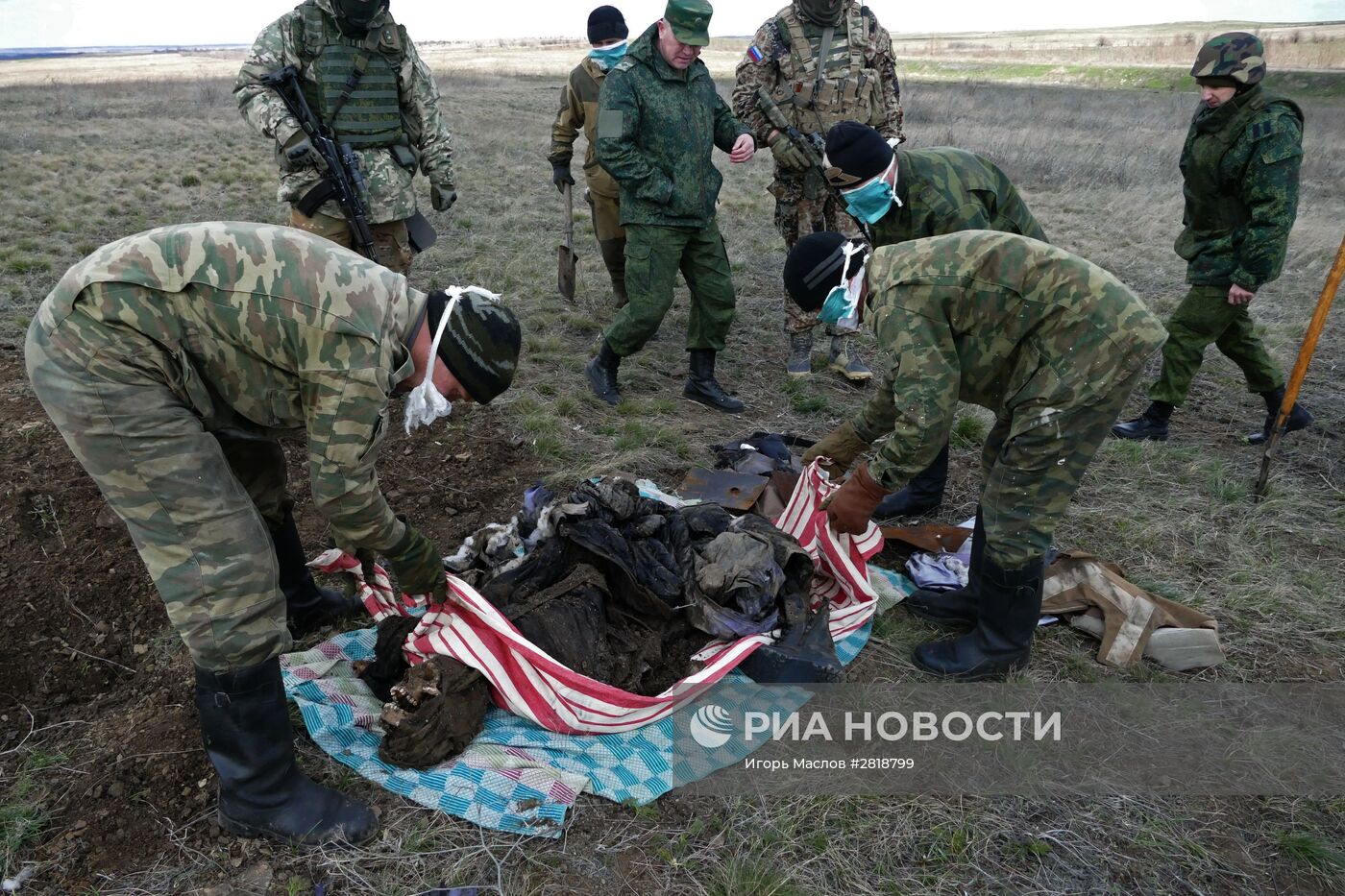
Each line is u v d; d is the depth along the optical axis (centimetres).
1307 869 239
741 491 382
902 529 376
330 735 263
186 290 197
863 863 237
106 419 194
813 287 278
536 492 360
